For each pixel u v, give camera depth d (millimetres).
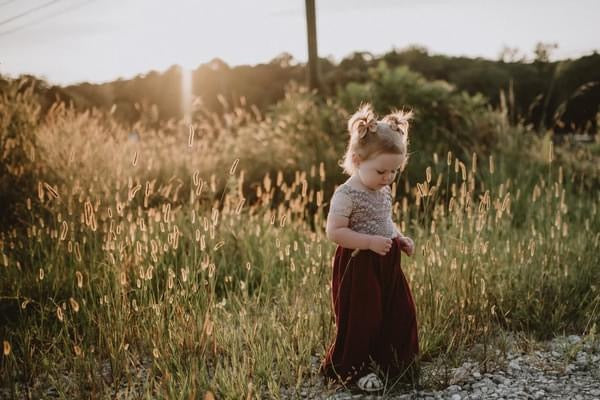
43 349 2881
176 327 2896
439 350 3020
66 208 4023
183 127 8141
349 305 2664
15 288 3432
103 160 5551
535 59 14242
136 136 7453
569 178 6750
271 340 2867
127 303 2969
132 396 2502
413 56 16359
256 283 4020
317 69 11023
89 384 2576
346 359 2662
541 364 2848
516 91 13711
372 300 2623
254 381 2648
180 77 13031
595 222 4691
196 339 2869
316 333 3066
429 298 3205
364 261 2623
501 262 3730
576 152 7676
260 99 14148
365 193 2611
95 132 6625
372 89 8547
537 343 3109
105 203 4441
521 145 7551
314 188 6719
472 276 3289
